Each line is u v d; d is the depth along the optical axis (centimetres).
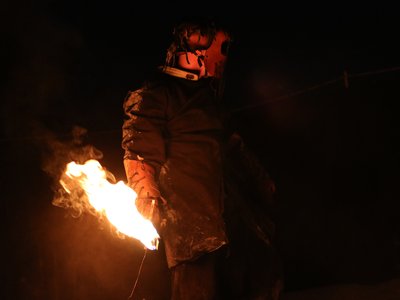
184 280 256
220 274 276
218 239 253
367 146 521
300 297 414
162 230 261
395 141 516
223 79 280
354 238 533
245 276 280
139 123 254
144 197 245
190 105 262
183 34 270
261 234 281
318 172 528
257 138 519
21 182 502
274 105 523
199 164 259
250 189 293
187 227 254
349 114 518
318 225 536
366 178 528
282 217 530
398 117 512
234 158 286
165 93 261
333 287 427
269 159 522
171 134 262
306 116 523
